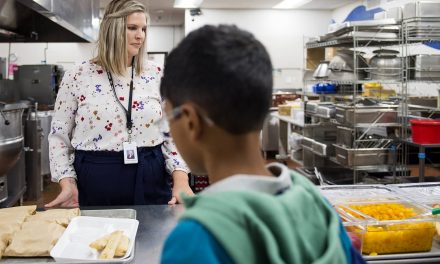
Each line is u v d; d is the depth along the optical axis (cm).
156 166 183
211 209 54
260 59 61
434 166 568
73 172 179
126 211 155
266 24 884
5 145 286
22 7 299
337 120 418
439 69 388
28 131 450
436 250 140
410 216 142
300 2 809
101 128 177
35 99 558
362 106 386
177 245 53
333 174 436
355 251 72
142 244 128
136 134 179
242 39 61
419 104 531
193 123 61
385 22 388
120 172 178
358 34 388
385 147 395
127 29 176
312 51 542
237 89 58
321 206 66
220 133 61
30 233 130
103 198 179
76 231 138
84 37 374
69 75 181
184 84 60
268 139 716
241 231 53
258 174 63
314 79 478
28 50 909
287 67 885
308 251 58
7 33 343
